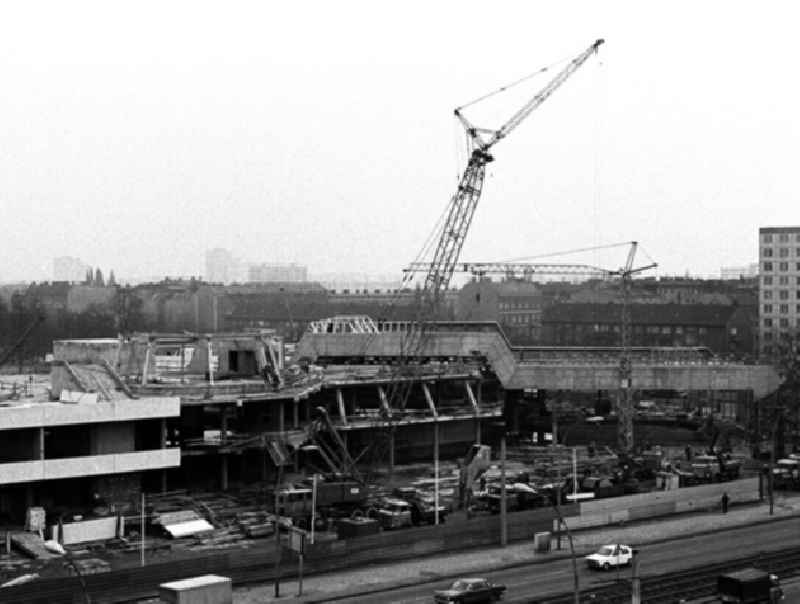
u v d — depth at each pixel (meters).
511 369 172.38
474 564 94.81
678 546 102.38
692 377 172.00
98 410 109.25
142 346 134.88
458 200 175.75
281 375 139.62
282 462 108.38
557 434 180.12
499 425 181.00
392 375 161.12
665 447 173.00
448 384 179.25
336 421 150.88
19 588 77.12
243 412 138.62
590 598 79.25
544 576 89.56
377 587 86.31
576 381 171.75
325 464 148.12
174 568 84.69
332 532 104.50
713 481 135.62
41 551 94.44
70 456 112.75
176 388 124.06
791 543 103.31
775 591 79.06
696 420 190.50
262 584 88.25
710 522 114.31
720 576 76.50
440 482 139.38
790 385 171.50
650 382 171.62
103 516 106.62
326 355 182.00
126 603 80.44
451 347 174.88
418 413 160.75
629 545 102.25
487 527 103.88
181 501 116.44
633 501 117.12
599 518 112.81
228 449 124.81
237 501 120.19
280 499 114.62
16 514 108.00
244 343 151.50
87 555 94.81
